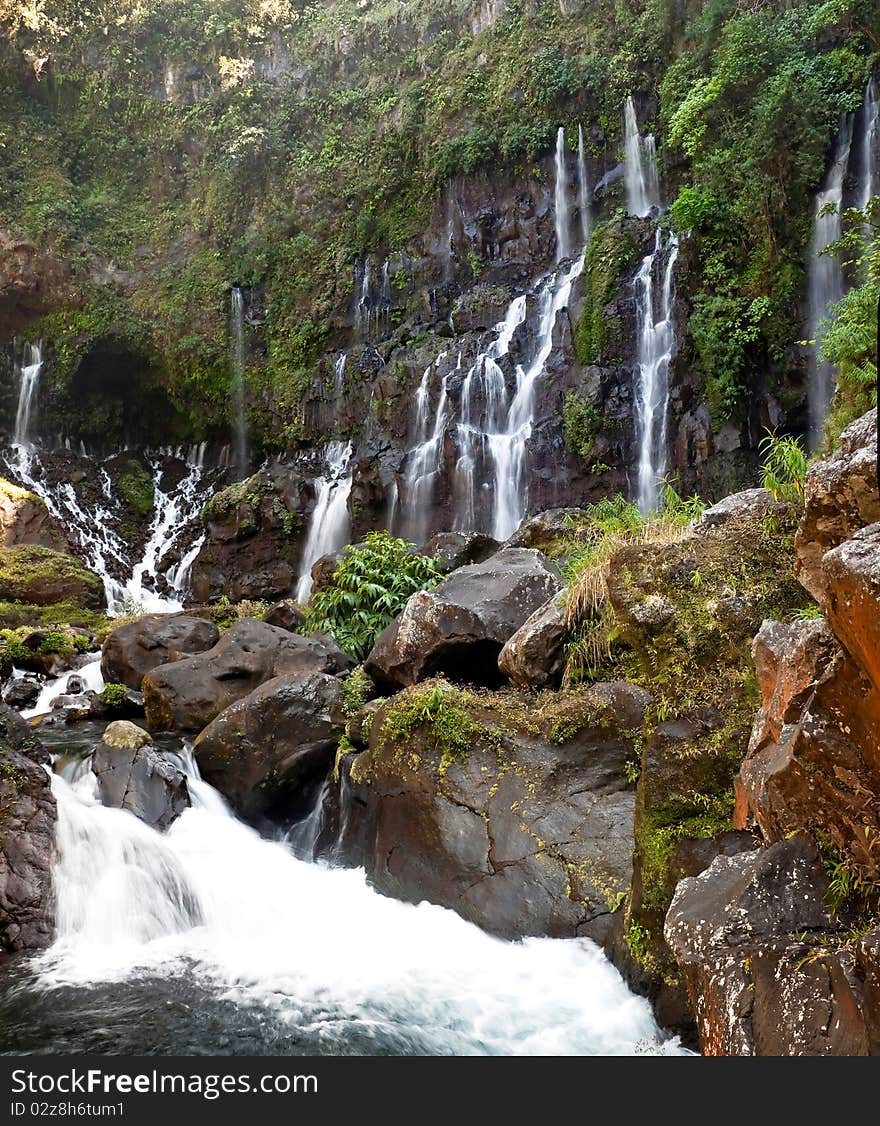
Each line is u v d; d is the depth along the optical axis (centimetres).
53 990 505
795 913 295
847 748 282
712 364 1409
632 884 464
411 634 768
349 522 1769
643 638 476
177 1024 464
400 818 612
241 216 2302
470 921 546
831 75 1445
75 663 1197
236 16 2434
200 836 686
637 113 1827
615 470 1524
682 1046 420
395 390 1828
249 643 921
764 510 512
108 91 2420
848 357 674
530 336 1727
